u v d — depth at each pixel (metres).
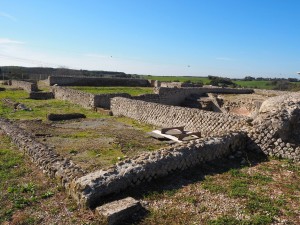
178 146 9.24
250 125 11.52
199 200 7.09
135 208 6.53
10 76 57.75
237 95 32.38
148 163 8.04
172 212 6.54
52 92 31.25
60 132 15.23
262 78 88.62
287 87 55.44
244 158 9.98
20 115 20.09
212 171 8.95
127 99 20.20
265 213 6.41
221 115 13.62
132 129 16.41
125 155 11.38
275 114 10.42
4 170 9.44
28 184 8.29
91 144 12.91
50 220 6.44
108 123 18.03
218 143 9.84
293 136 10.23
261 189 7.62
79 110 22.83
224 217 6.25
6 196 7.63
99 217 6.24
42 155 9.74
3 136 13.55
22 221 6.38
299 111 10.39
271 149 10.17
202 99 29.78
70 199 7.31
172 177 8.38
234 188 7.67
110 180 7.18
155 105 17.59
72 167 8.54
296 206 6.73
